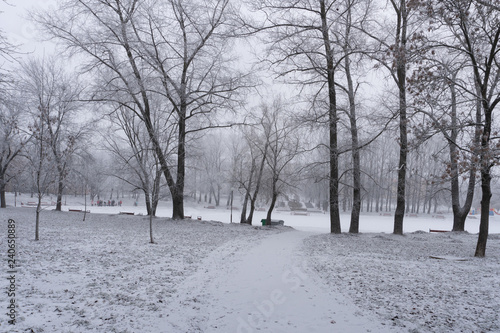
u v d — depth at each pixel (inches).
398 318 240.4
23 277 299.7
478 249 508.7
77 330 199.0
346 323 230.7
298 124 786.2
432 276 367.9
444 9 355.6
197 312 244.8
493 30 407.5
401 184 812.0
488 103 419.5
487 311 253.9
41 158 514.6
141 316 230.1
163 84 820.6
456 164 346.6
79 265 361.1
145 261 403.2
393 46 403.5
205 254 472.1
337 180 813.2
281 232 858.8
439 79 382.9
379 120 527.5
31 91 890.1
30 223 730.8
